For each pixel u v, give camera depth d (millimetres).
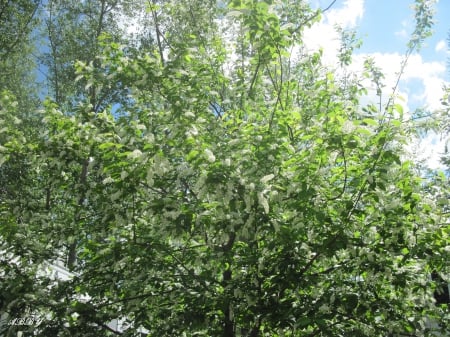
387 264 4684
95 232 5934
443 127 5289
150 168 4480
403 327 5121
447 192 5219
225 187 4234
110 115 5801
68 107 15188
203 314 5141
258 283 5027
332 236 4621
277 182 4762
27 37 16531
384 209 4566
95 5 17047
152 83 5891
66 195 6113
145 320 5711
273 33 4938
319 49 6469
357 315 4914
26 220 6469
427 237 4523
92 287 5773
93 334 5500
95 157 5531
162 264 5320
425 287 5113
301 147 5641
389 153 4219
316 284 5023
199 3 7758
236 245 5410
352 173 4555
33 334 5508
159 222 5371
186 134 4883
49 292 5859
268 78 6750
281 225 4629
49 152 5621
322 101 5320
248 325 5051
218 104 6762
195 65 6492
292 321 4668
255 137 4852
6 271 6066
